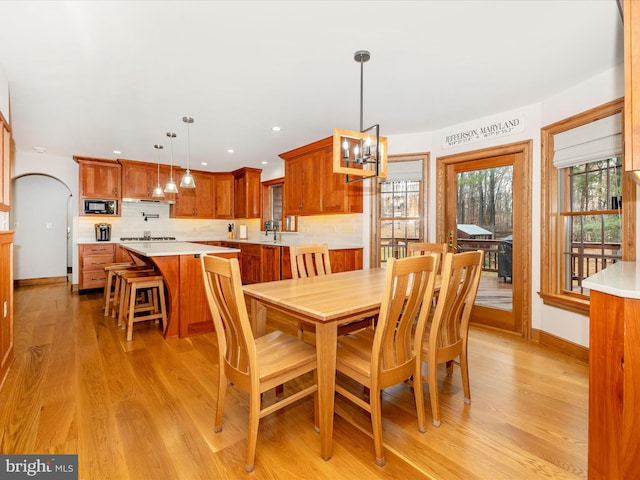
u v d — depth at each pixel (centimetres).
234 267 141
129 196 565
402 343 165
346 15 183
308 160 463
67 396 209
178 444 164
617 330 121
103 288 559
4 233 227
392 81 265
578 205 284
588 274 276
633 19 117
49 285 598
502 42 210
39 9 176
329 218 496
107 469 146
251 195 634
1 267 226
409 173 406
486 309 360
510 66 241
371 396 153
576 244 287
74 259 537
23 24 190
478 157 352
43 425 178
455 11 180
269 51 220
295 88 277
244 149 485
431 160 396
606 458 125
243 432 175
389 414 195
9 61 231
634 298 116
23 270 603
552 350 293
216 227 704
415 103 310
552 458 156
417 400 174
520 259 329
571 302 274
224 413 193
